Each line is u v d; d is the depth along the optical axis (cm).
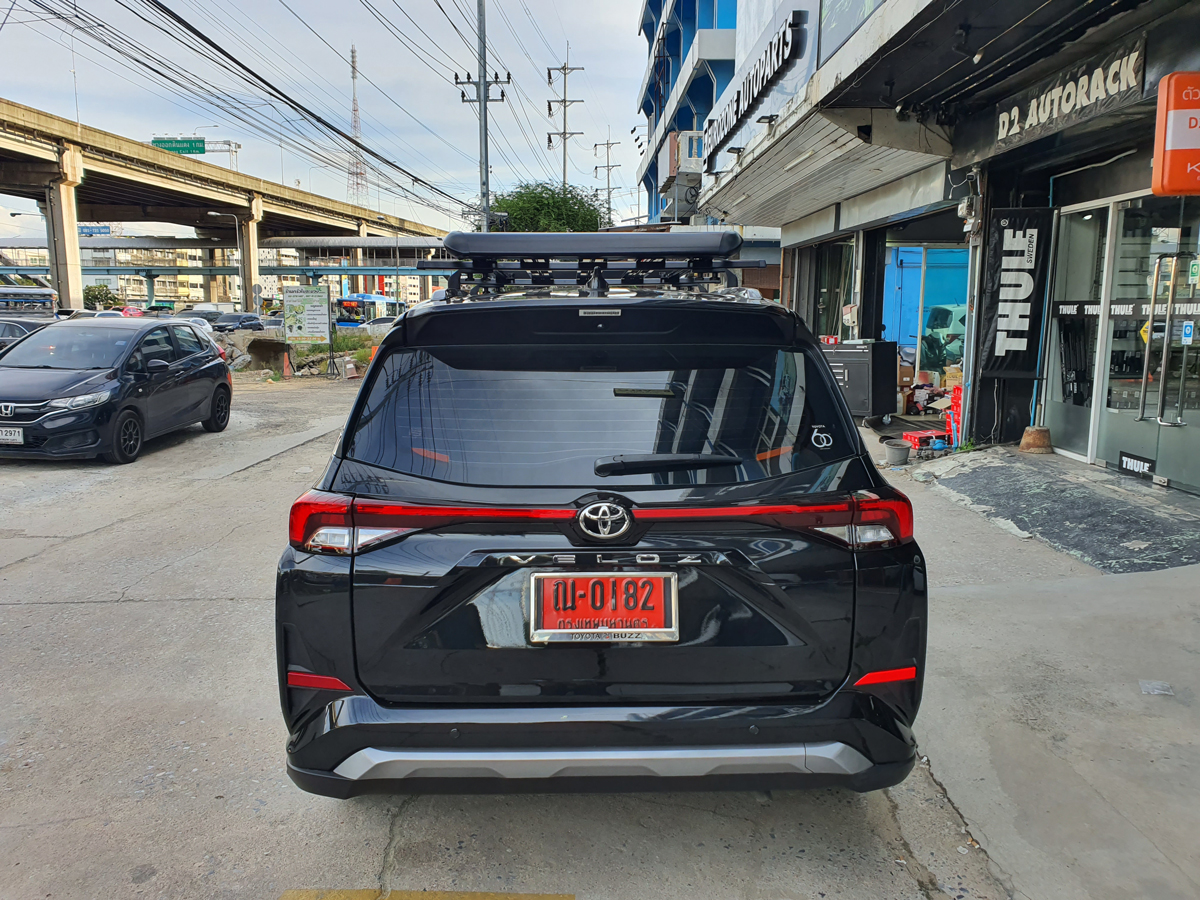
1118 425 714
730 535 213
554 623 211
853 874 247
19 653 413
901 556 222
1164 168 440
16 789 294
